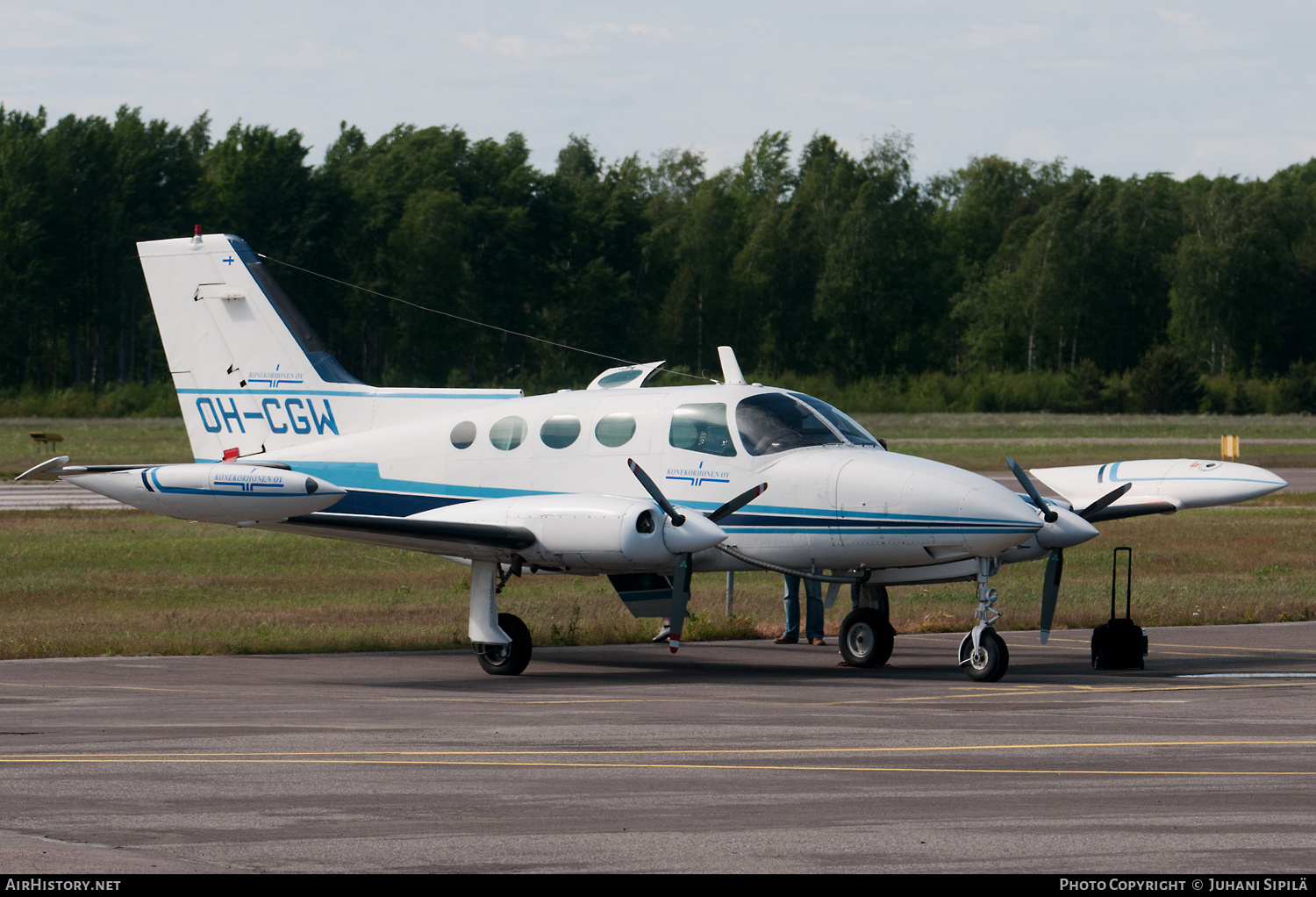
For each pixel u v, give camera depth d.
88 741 23.03
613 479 36.22
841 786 19.12
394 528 33.34
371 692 30.58
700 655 39.00
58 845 15.77
